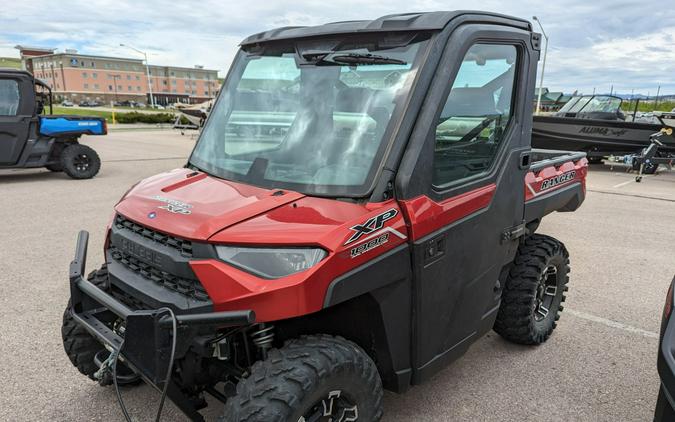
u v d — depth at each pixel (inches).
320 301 77.2
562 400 123.4
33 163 401.1
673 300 86.4
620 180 517.3
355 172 89.9
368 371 85.4
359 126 94.0
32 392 120.9
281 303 74.8
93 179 424.5
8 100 385.7
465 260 105.1
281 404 73.7
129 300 94.0
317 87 101.9
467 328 113.7
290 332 94.1
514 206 120.8
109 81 4564.5
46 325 153.5
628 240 273.0
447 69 93.5
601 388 129.0
